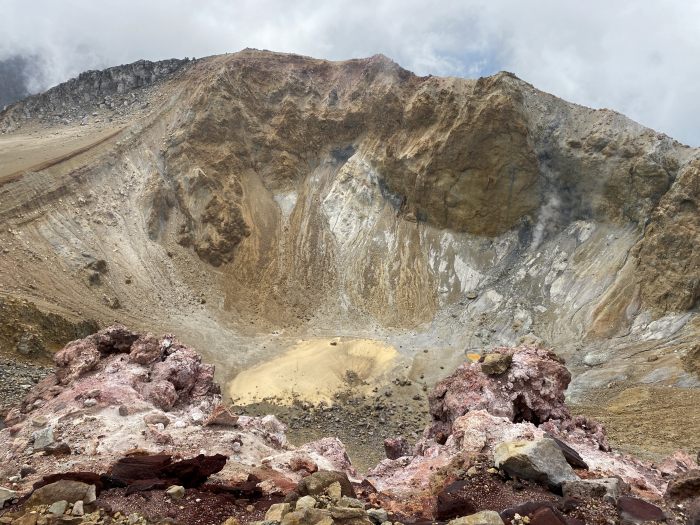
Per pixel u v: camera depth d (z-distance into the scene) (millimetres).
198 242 63562
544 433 11641
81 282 51219
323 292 62469
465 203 64625
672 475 11406
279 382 44562
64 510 7398
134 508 7574
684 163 53875
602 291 52594
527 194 63250
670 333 45250
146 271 57656
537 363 16156
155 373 16594
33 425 13047
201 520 7395
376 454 32594
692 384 36156
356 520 7152
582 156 60750
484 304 57281
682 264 47938
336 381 45156
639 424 30750
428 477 11367
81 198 60062
